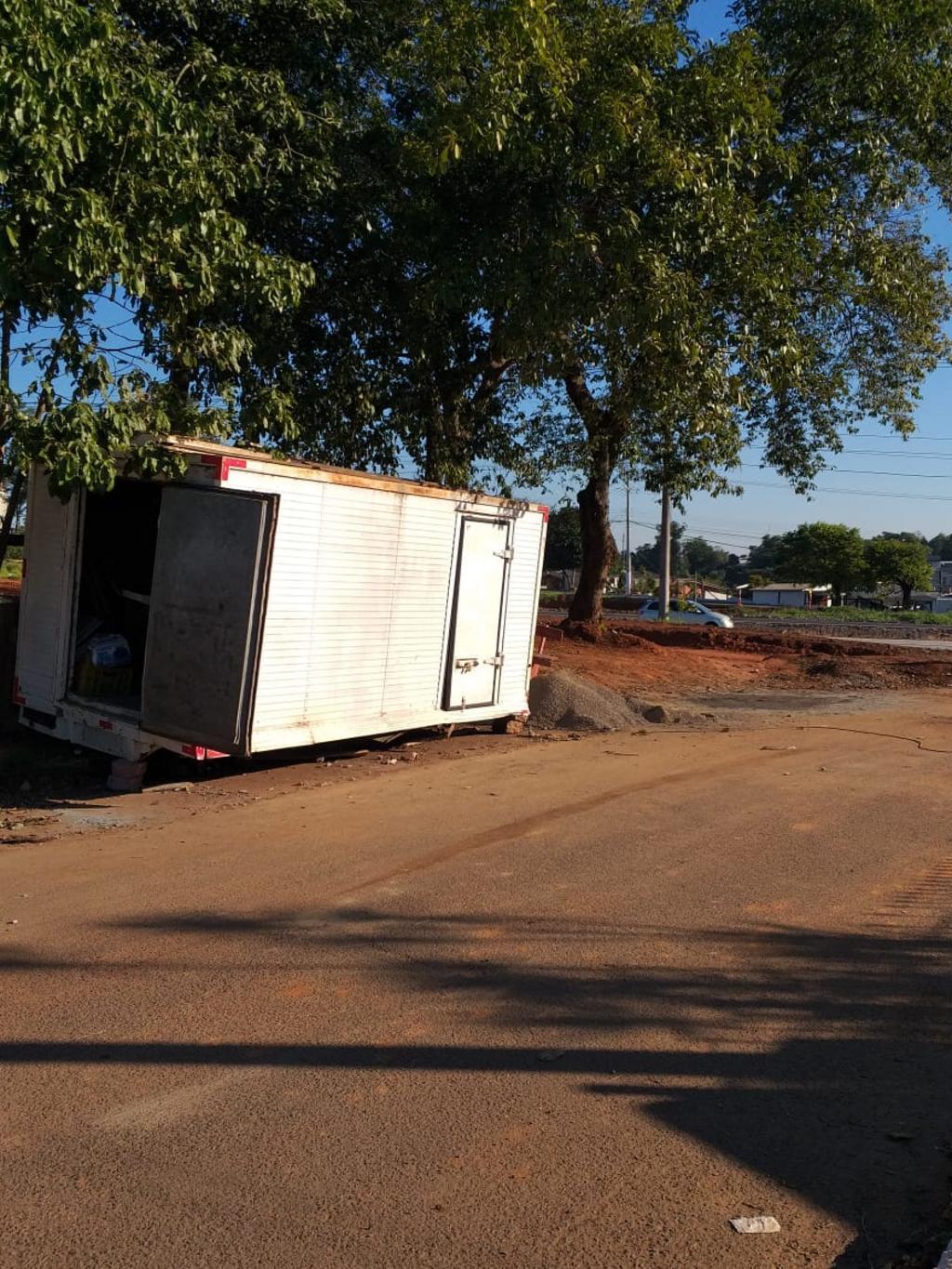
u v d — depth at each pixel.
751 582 112.56
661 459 20.12
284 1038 4.32
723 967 5.13
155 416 8.79
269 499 8.24
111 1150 3.48
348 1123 3.66
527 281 11.65
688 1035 4.40
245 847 7.20
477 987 4.86
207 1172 3.35
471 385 14.95
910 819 8.14
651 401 12.89
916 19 14.09
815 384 18.36
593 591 23.64
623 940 5.47
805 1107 3.81
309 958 5.18
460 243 12.25
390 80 13.23
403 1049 4.24
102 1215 3.13
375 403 13.84
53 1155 3.46
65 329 8.22
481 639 11.28
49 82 7.72
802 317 16.58
